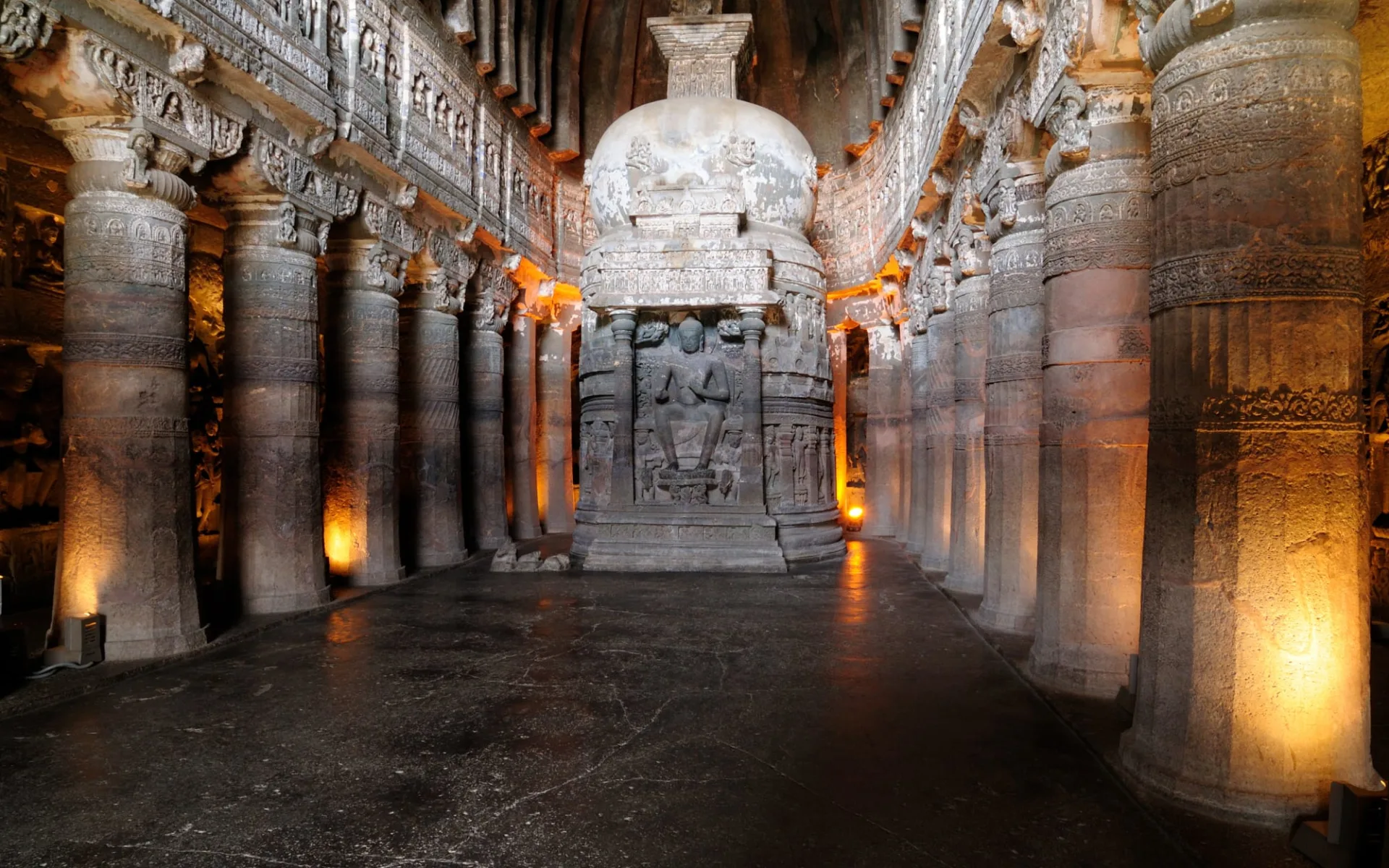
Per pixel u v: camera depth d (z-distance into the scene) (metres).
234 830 4.00
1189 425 4.05
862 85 16.25
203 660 7.15
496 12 13.80
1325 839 3.44
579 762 4.83
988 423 8.29
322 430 11.34
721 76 14.09
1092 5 5.36
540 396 18.03
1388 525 8.34
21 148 10.25
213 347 13.48
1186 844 3.67
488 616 8.95
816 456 14.02
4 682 6.04
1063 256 6.13
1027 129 7.32
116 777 4.64
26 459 10.31
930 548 12.27
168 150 7.01
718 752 4.96
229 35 7.43
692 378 13.04
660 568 12.18
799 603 9.63
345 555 11.02
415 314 12.87
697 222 12.62
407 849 3.80
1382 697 5.60
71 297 6.80
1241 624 3.88
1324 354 3.78
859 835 3.90
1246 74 3.88
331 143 9.40
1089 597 6.07
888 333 17.03
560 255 17.17
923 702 5.90
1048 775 4.58
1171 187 4.19
